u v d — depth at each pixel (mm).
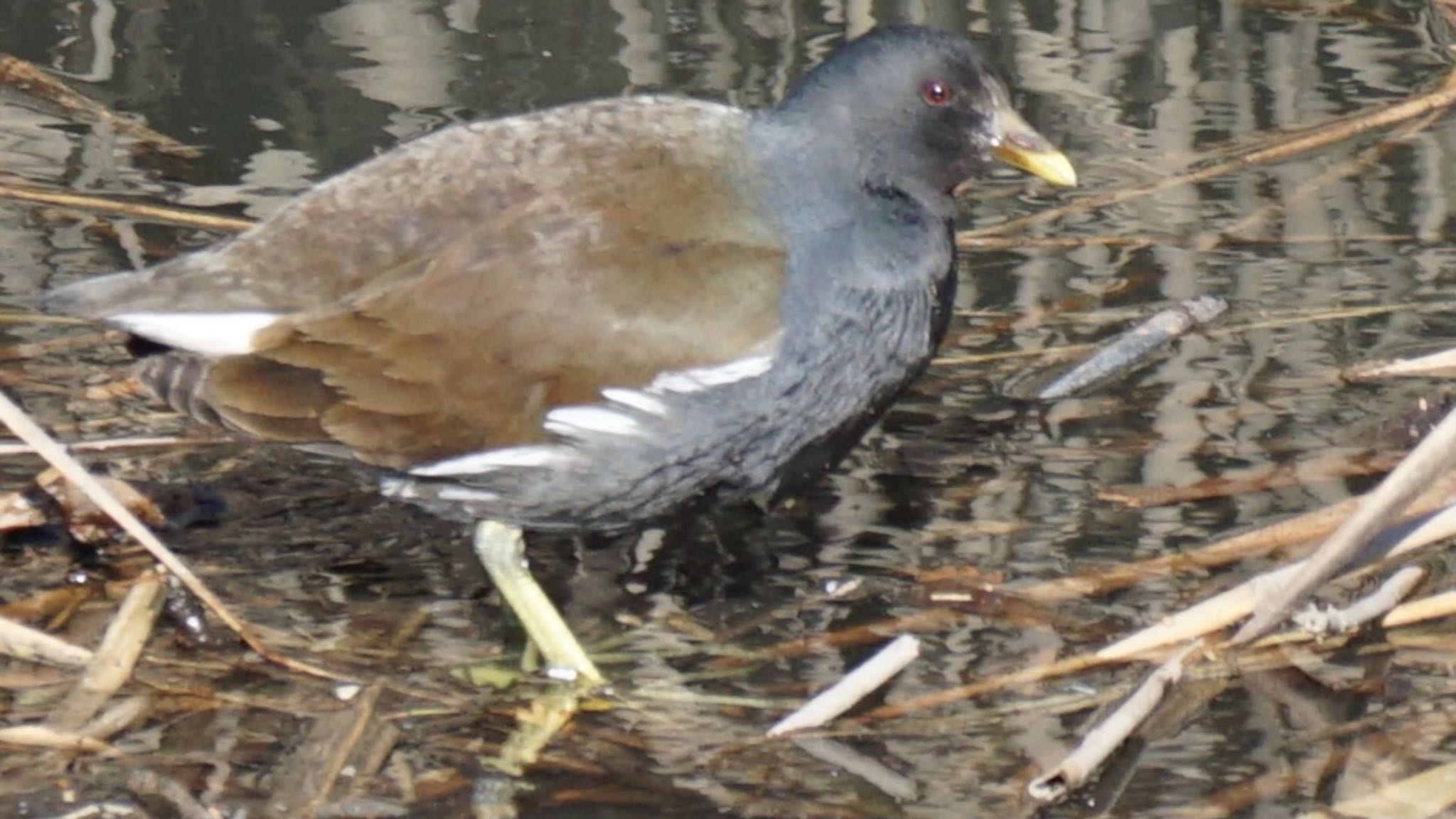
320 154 14273
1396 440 11602
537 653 10109
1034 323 12945
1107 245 13688
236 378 9617
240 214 13516
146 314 9664
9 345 12227
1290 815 8797
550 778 9180
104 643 9719
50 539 10711
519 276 9750
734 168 10172
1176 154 14625
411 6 16297
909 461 11664
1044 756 9250
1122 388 12273
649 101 10336
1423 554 10578
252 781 8992
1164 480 11359
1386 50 16000
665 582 10734
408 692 9750
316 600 10445
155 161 14172
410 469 9914
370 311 9719
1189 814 8820
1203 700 9625
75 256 13008
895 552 10852
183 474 11359
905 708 9594
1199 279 13281
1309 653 9898
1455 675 9766
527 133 10078
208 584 10477
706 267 9875
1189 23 16344
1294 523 10664
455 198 9875
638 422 9875
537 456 9938
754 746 9391
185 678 9711
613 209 9883
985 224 13938
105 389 11891
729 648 10172
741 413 9953
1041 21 16344
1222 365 12445
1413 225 13805
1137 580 10508
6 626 9656
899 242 10320
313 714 9492
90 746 9117
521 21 16125
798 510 11258
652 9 16344
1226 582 10445
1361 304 13008
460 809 8922
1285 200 14125
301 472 11477
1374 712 9508
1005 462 11609
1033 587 10469
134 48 15570
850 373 10180
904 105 10359
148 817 8695
